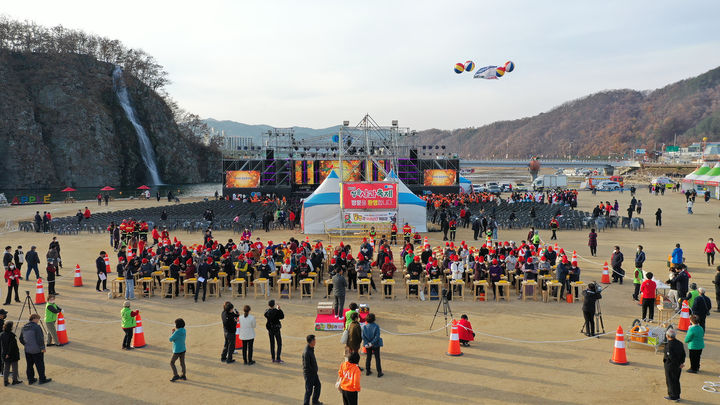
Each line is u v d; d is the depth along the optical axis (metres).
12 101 125.56
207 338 14.94
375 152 59.47
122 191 118.12
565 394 10.86
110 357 13.40
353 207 35.34
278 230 39.41
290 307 18.33
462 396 10.78
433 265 19.44
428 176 72.12
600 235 36.09
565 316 16.98
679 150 195.00
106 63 159.75
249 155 80.44
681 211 51.12
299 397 10.90
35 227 39.97
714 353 13.30
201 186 148.00
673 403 10.40
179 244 23.53
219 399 10.82
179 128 180.12
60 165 133.12
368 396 10.81
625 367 12.38
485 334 15.04
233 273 20.97
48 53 144.62
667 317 16.23
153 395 11.04
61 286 21.72
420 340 14.55
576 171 187.00
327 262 24.30
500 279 19.19
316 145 70.94
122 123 149.62
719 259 26.59
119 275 19.89
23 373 12.59
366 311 15.60
